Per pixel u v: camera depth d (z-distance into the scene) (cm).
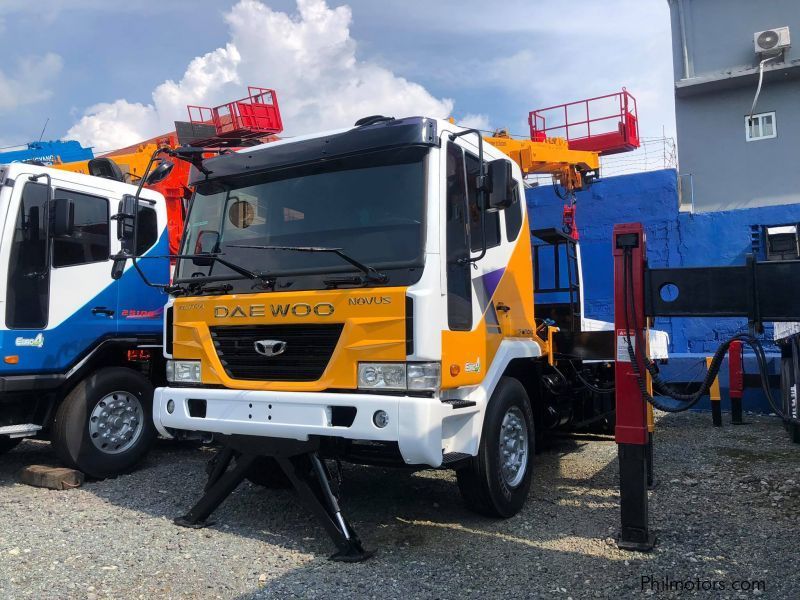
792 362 790
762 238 1351
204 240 539
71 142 1003
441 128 474
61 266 665
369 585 396
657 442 822
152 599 380
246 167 529
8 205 624
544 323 672
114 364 727
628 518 452
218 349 500
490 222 544
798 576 392
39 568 425
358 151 479
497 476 504
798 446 776
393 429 410
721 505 540
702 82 1867
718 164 1891
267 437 473
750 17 1866
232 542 474
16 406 655
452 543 467
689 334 1402
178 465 737
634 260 452
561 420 708
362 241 462
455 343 452
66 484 634
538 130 1527
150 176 538
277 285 479
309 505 455
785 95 1830
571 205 1202
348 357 437
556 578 403
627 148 1439
